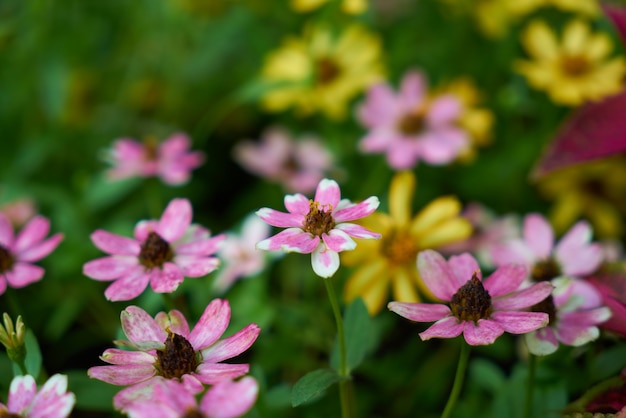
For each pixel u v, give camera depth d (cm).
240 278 61
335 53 68
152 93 74
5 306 63
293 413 57
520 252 54
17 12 72
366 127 67
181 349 45
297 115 72
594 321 49
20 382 44
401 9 77
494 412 52
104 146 72
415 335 62
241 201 69
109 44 75
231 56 76
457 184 69
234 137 74
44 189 64
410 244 55
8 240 52
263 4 72
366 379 60
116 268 50
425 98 66
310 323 60
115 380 45
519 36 72
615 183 66
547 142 67
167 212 51
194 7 74
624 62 65
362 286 55
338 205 48
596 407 48
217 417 38
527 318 46
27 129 71
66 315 61
